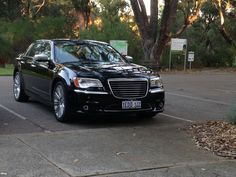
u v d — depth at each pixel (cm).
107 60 1075
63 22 3212
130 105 945
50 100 1041
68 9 3994
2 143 768
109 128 925
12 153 707
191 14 3553
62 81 962
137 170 641
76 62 1035
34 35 3075
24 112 1096
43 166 646
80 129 909
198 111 1208
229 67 3800
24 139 802
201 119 1070
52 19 3186
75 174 617
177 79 2341
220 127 909
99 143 789
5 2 3725
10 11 3747
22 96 1252
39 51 1157
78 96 927
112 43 2753
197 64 3688
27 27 3073
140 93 956
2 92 1480
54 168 639
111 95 930
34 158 684
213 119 1073
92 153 722
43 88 1081
